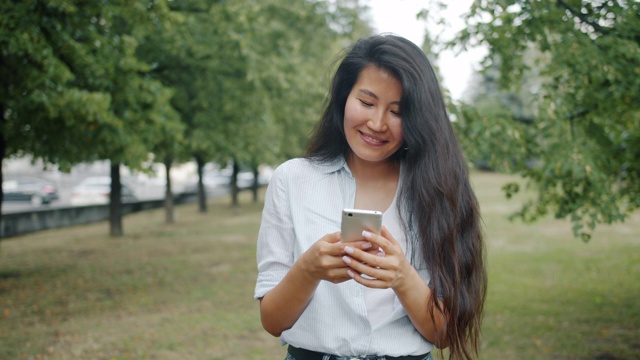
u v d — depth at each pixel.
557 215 4.92
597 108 5.05
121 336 6.22
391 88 1.57
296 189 1.67
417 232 1.65
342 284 1.58
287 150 20.94
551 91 5.04
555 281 9.33
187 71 12.30
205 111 13.08
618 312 7.18
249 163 23.39
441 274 1.59
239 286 9.08
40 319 6.99
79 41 7.66
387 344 1.59
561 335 6.20
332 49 14.33
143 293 8.55
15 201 28.89
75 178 48.84
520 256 12.09
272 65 11.64
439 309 1.56
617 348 5.72
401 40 1.62
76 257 12.27
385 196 1.70
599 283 9.10
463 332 1.65
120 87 8.30
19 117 7.99
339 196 1.66
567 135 4.91
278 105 12.88
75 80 7.84
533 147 4.93
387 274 1.41
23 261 11.70
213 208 28.94
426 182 1.61
